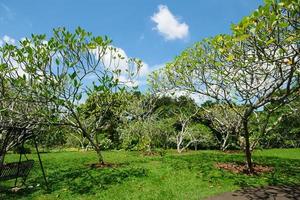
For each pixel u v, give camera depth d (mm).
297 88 12117
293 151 28312
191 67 15359
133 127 27328
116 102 18297
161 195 11539
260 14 7621
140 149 26438
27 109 14688
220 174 14414
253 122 19453
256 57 10273
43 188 12969
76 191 12320
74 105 14789
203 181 13312
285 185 12875
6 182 14203
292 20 8234
